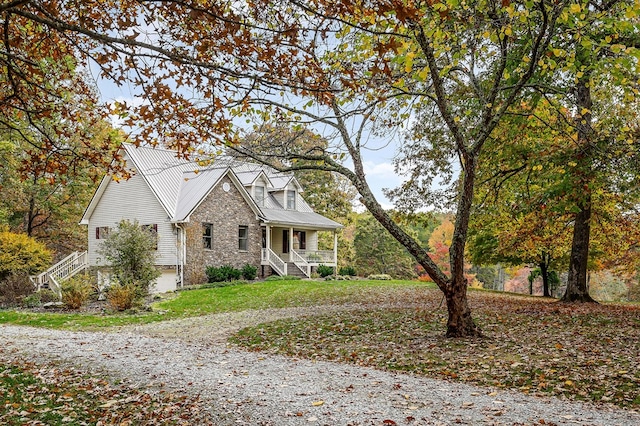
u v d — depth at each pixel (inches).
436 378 303.1
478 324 495.8
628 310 584.7
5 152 959.0
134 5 216.7
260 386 276.1
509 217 746.8
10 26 234.4
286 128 362.3
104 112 240.5
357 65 266.7
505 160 568.7
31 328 565.0
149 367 325.1
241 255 1148.5
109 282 886.4
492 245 1027.9
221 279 1055.0
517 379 292.4
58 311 733.9
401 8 156.1
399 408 231.8
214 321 608.7
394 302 743.1
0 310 746.2
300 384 282.0
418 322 520.7
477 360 340.8
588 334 420.8
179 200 1068.5
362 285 1035.3
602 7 375.6
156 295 868.6
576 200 522.0
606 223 746.2
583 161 484.1
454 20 305.6
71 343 429.1
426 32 291.0
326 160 415.2
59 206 1268.5
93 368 321.1
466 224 420.2
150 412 230.1
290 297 819.4
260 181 1266.0
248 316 636.1
